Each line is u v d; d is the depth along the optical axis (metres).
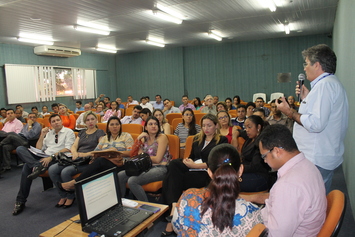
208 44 10.91
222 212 1.14
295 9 6.21
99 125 4.44
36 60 9.55
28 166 3.25
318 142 1.77
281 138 1.27
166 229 2.48
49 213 3.12
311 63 1.79
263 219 1.23
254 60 10.23
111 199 1.74
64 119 6.13
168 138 3.20
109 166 3.03
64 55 10.01
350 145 2.99
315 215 1.17
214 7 5.90
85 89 11.48
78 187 1.55
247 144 2.71
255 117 2.59
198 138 3.03
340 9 4.87
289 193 1.15
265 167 2.45
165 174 2.87
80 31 7.52
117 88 12.91
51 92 10.02
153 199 3.29
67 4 5.29
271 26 7.87
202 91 11.24
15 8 5.41
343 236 2.41
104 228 1.53
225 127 3.48
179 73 11.47
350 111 2.99
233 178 1.17
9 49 8.78
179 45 10.94
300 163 1.24
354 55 2.62
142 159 2.72
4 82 8.72
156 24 7.16
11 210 3.23
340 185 3.69
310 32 8.90
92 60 11.80
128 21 6.76
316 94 1.73
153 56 11.97
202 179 2.57
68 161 3.22
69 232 1.58
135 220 1.63
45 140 3.75
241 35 9.19
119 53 12.54
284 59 9.77
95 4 5.38
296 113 1.78
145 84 12.29
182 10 6.06
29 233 2.68
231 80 10.66
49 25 6.77
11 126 5.79
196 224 1.19
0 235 2.65
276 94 9.70
